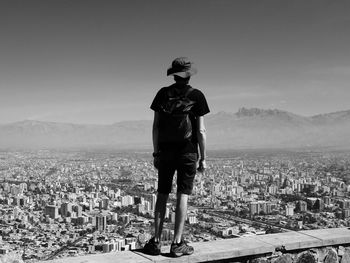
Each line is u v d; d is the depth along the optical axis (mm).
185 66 6289
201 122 6336
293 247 7148
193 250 6469
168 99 6262
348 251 7645
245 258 6844
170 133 6273
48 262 5980
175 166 6418
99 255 6320
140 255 6336
